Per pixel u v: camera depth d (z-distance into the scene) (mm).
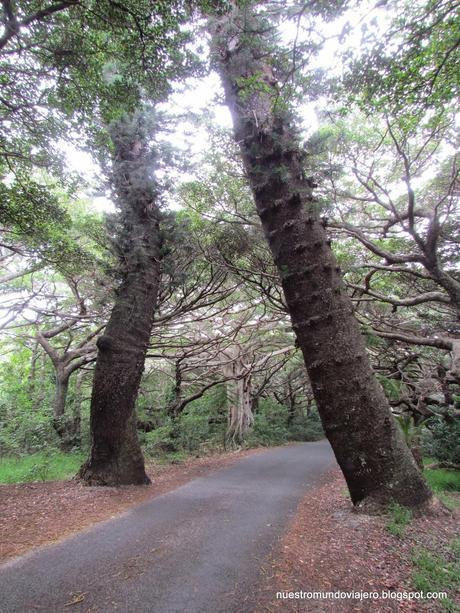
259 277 14328
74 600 3604
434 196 12164
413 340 10672
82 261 11727
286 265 7086
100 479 8750
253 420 22391
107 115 9227
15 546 4984
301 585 3984
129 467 9102
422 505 6238
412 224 8953
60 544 5074
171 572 4223
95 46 7496
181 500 7680
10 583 3941
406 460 6445
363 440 6426
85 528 5781
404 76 5605
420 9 5047
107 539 5277
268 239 7465
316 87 6531
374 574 4281
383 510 6168
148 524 5992
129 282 9992
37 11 6660
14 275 16719
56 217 10508
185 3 6129
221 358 21906
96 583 3953
